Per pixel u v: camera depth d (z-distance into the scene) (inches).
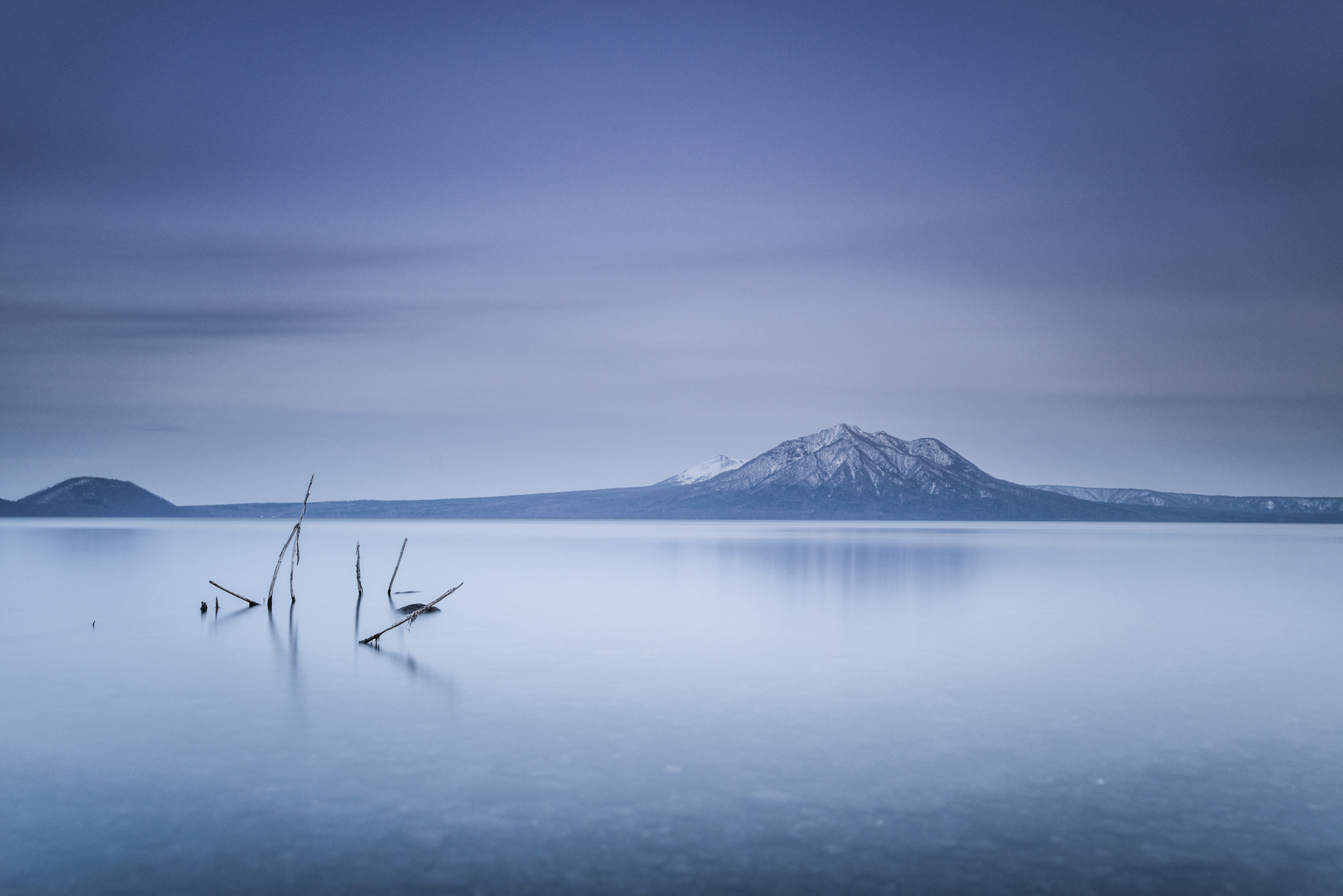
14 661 1171.9
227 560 3435.0
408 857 536.4
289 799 631.8
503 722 847.7
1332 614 1710.1
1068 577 2701.8
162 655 1215.6
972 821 595.8
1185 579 2625.5
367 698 948.0
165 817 597.0
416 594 2080.5
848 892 493.4
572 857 537.0
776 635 1421.0
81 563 3186.5
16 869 518.6
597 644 1328.7
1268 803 631.2
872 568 3152.1
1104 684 1032.2
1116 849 550.9
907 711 898.7
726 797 639.1
